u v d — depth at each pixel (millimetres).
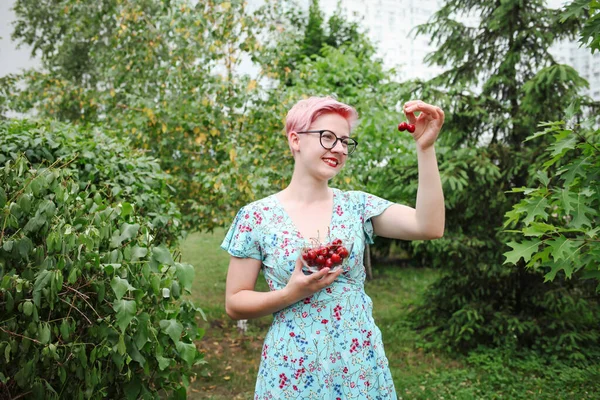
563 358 4258
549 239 1890
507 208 4656
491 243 4734
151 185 3352
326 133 1428
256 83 4504
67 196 1859
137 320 1753
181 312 2082
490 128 5082
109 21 5809
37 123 3277
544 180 1985
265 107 4512
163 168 4723
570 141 1907
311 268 1309
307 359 1355
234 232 1497
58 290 1659
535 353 4316
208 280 7879
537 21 4773
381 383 1397
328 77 7199
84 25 6176
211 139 4711
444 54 5336
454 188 4277
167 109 4523
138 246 1812
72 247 1712
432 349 4609
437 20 5266
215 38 4512
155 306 1908
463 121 4988
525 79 5027
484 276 4809
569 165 1923
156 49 4863
